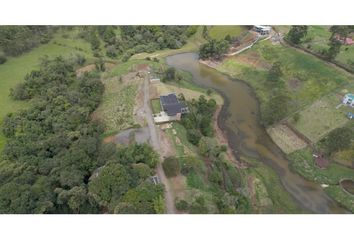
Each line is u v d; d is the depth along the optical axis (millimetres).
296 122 89875
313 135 85312
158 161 70188
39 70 110750
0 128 85438
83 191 60812
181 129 83500
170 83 107438
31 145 73250
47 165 67375
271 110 89562
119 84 105062
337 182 74438
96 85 99438
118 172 60656
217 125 93125
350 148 78188
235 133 90062
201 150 76000
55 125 80938
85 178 67750
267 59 118625
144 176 64500
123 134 81438
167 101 90062
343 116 88250
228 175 74312
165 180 66500
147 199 57625
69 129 80562
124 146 75562
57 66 107188
